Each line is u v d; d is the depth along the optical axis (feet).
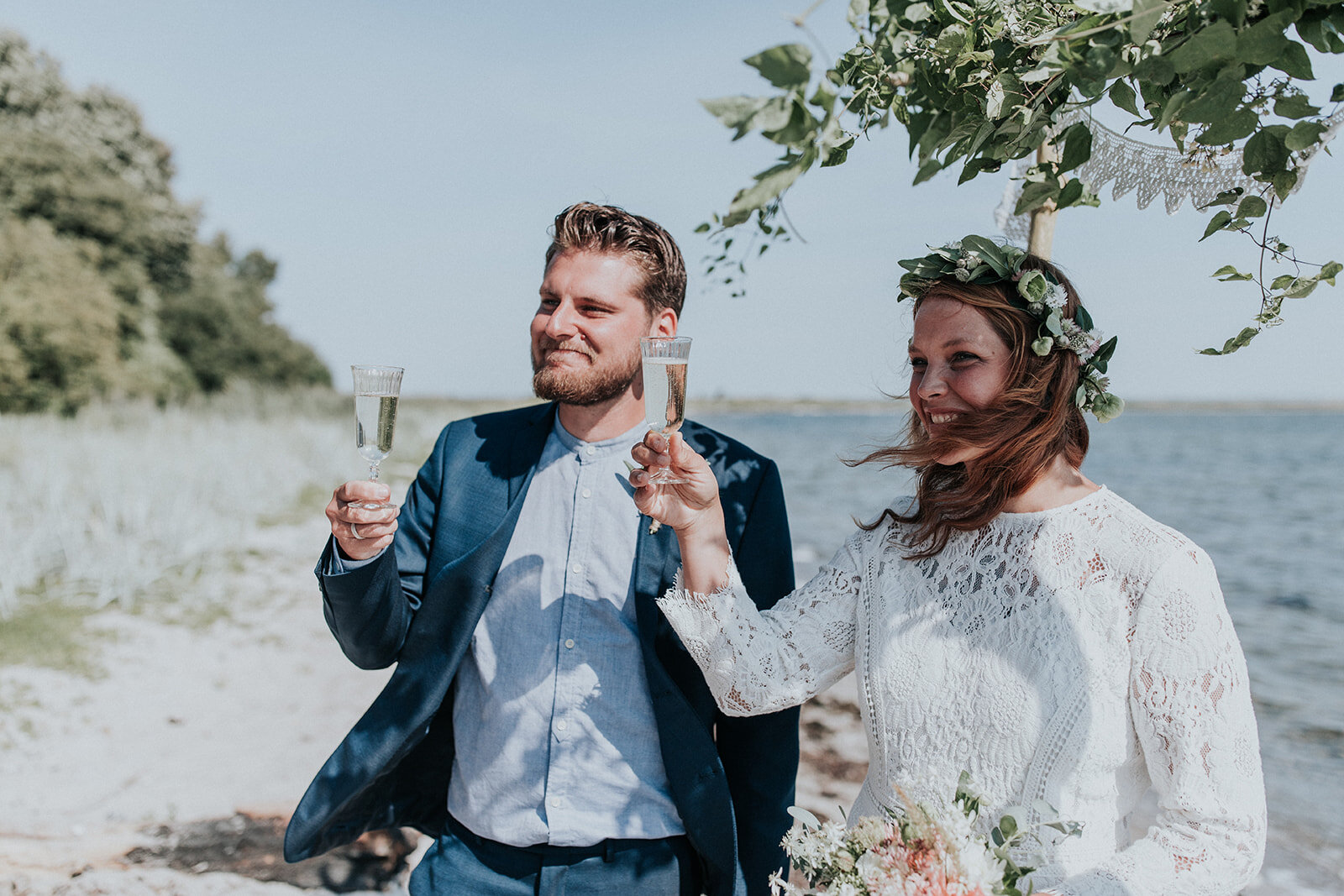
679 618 5.92
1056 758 4.87
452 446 7.69
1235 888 4.53
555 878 6.64
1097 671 4.89
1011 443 5.20
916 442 6.15
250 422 70.79
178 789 13.83
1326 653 26.76
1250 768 4.66
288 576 27.91
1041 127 4.41
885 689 5.51
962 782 4.79
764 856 6.89
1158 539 4.95
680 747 6.61
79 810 13.01
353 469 52.03
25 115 102.06
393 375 5.79
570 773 6.71
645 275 6.82
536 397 6.91
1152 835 4.72
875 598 5.77
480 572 6.91
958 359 5.39
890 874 4.40
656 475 5.62
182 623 22.53
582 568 6.95
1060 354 5.35
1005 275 5.29
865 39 4.55
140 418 65.67
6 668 18.58
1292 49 3.60
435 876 6.94
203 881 10.76
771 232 6.48
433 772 7.69
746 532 7.01
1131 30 3.49
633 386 7.13
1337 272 4.40
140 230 97.96
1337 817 14.23
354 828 7.25
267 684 18.89
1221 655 4.69
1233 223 4.67
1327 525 60.29
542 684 6.84
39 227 81.30
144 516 29.12
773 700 5.81
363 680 19.30
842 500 68.23
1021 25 4.20
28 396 72.95
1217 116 3.92
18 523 29.35
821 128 3.43
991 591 5.32
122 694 17.88
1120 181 5.61
